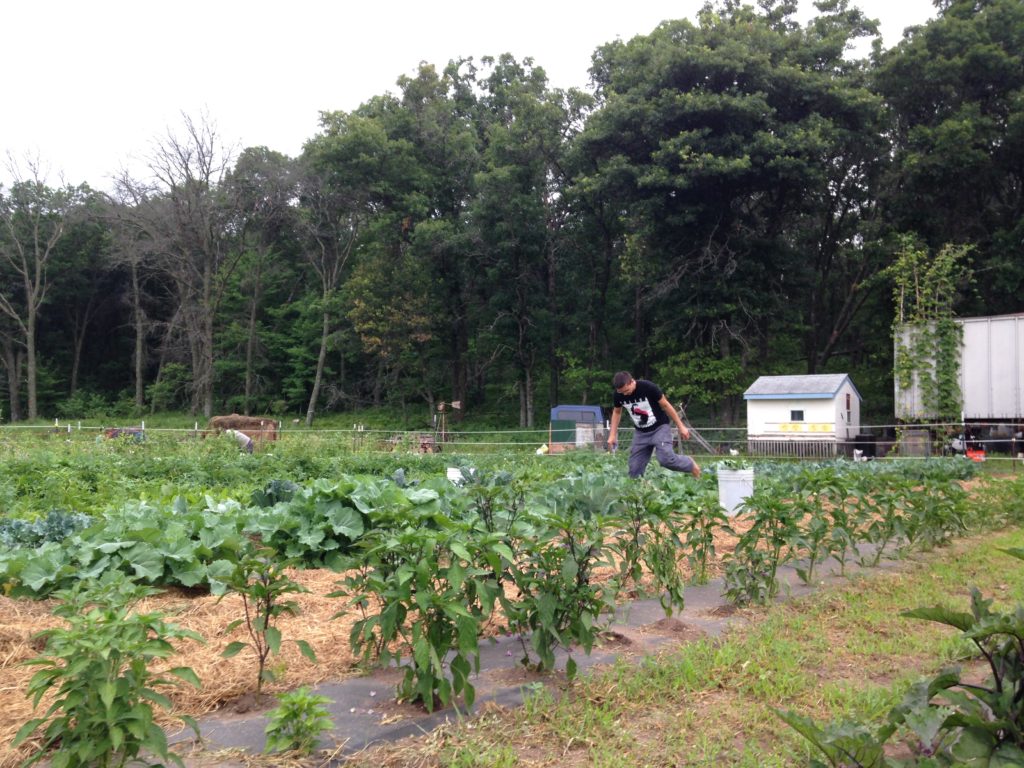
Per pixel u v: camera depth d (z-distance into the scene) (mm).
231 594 5887
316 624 5242
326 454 19703
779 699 3994
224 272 51219
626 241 39125
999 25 33969
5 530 7043
